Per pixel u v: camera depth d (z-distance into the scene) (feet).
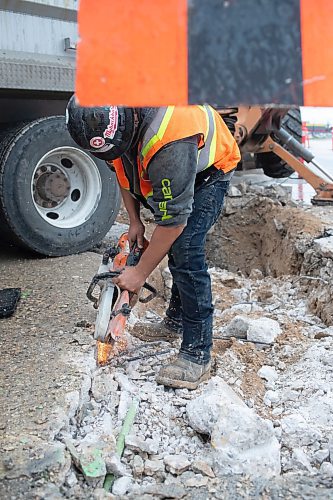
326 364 9.53
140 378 9.33
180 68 3.05
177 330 10.85
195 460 7.05
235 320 11.42
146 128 7.28
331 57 3.10
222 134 8.75
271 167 25.67
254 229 20.71
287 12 3.06
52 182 15.80
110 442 7.00
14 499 5.80
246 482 6.45
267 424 7.04
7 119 16.17
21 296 12.44
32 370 8.77
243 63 3.07
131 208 9.73
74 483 6.23
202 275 8.88
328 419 7.93
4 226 14.93
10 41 13.32
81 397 8.11
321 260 14.32
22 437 6.84
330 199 21.11
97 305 9.14
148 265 8.26
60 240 15.52
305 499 6.11
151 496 6.13
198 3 3.03
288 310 13.24
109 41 3.02
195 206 8.68
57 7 13.85
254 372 9.78
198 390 8.93
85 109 7.03
